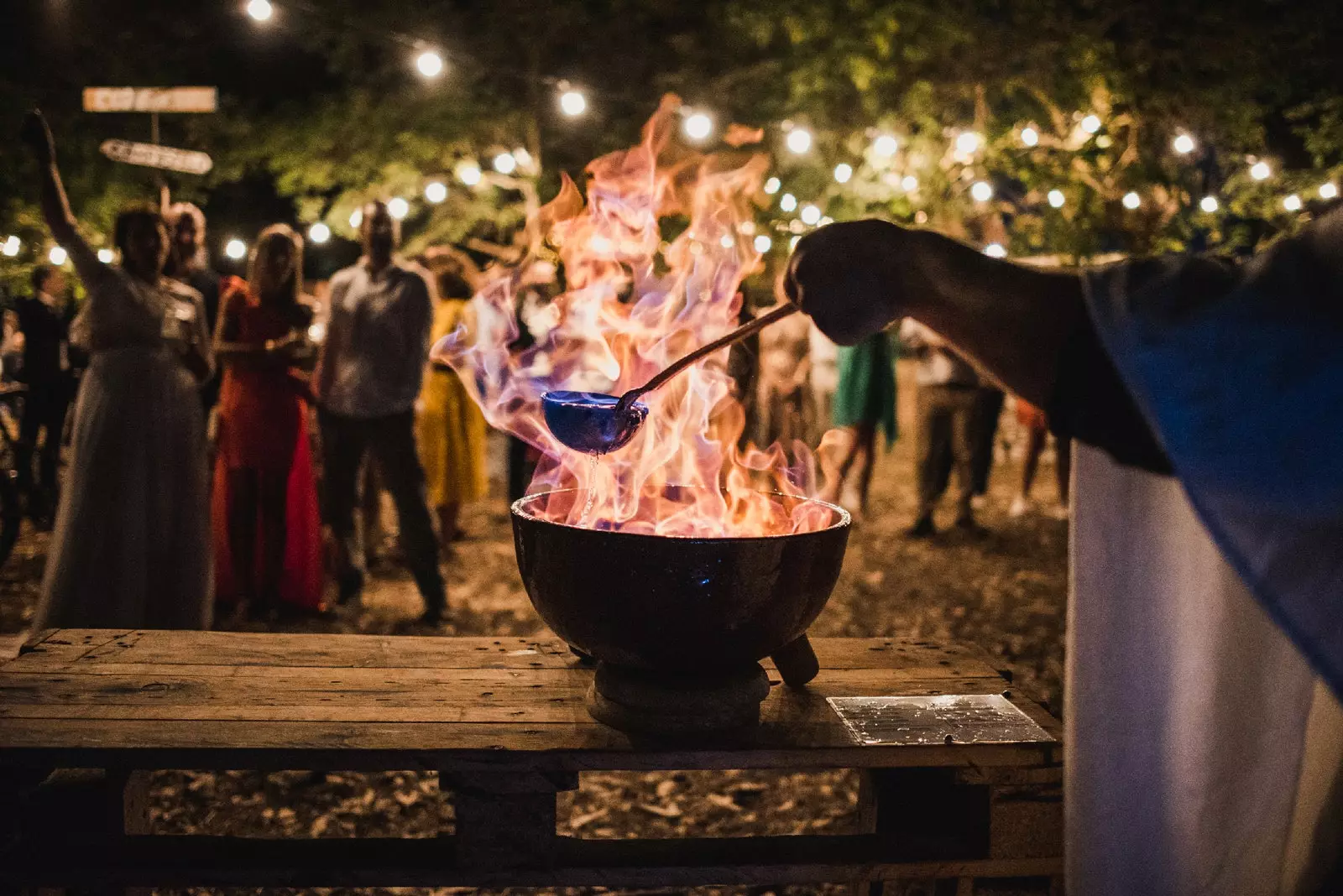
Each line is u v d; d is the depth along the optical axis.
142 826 2.25
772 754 1.80
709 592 1.70
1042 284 1.40
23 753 1.71
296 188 8.29
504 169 6.94
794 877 1.87
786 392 7.15
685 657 1.76
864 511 7.88
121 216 4.12
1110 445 1.38
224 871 1.81
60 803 2.01
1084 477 1.62
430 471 6.43
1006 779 1.88
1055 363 1.39
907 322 7.29
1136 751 1.60
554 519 2.07
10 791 1.79
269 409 5.08
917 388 7.29
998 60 6.99
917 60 7.04
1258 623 1.54
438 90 7.73
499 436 11.32
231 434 5.10
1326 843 1.62
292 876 1.81
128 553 3.99
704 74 7.70
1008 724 1.94
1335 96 7.31
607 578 1.71
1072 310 1.38
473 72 7.77
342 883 1.81
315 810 3.29
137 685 2.02
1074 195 7.05
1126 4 6.96
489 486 9.05
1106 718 1.61
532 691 2.04
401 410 5.00
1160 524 1.57
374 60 8.16
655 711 1.83
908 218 7.01
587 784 3.51
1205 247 7.80
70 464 4.04
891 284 1.45
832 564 1.84
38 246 7.03
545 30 7.76
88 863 1.82
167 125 7.94
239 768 1.74
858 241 1.45
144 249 4.10
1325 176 7.19
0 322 7.65
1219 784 1.56
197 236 5.28
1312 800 1.63
